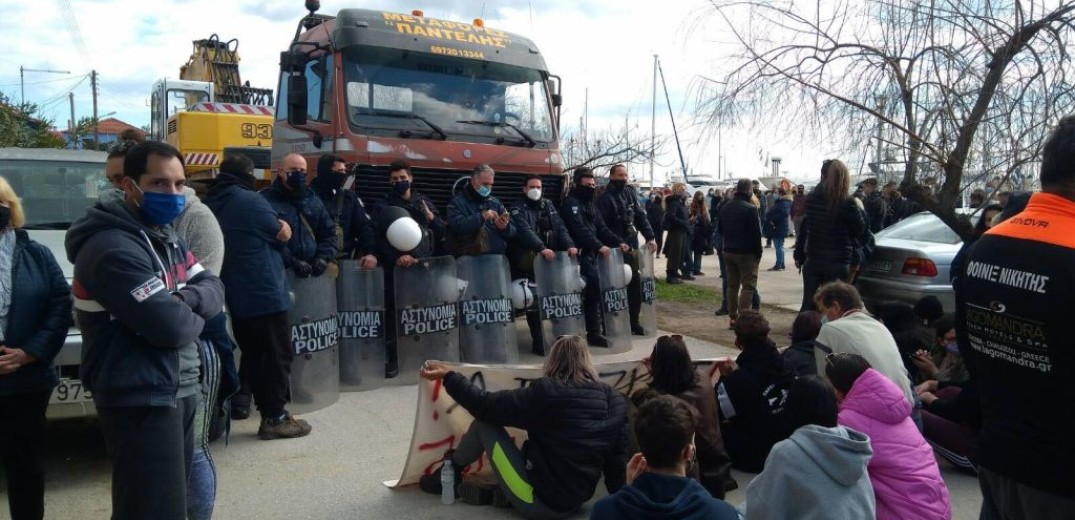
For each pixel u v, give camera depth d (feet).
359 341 22.12
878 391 11.98
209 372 11.20
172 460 9.45
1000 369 8.00
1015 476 7.84
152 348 9.30
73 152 22.39
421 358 23.00
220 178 17.66
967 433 15.76
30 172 21.22
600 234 27.96
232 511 14.06
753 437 15.67
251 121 40.65
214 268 14.32
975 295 8.24
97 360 9.27
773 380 15.56
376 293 22.43
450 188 25.30
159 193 9.45
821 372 15.49
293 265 19.51
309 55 26.18
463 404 13.71
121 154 13.42
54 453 16.94
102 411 9.35
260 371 17.74
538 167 26.96
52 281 12.00
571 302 25.99
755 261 30.17
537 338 27.48
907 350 18.01
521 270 26.27
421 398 14.65
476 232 24.06
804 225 25.64
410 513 14.07
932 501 11.62
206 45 54.95
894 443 11.75
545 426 13.39
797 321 17.38
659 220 53.93
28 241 12.02
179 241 10.28
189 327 9.37
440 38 26.18
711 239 55.31
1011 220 8.23
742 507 11.43
